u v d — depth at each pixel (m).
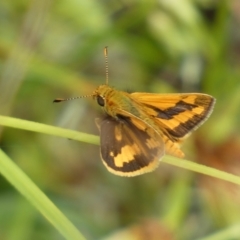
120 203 0.34
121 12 0.34
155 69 0.35
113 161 0.28
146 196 0.34
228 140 0.33
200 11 0.35
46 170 0.34
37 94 0.34
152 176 0.34
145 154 0.28
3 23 0.34
